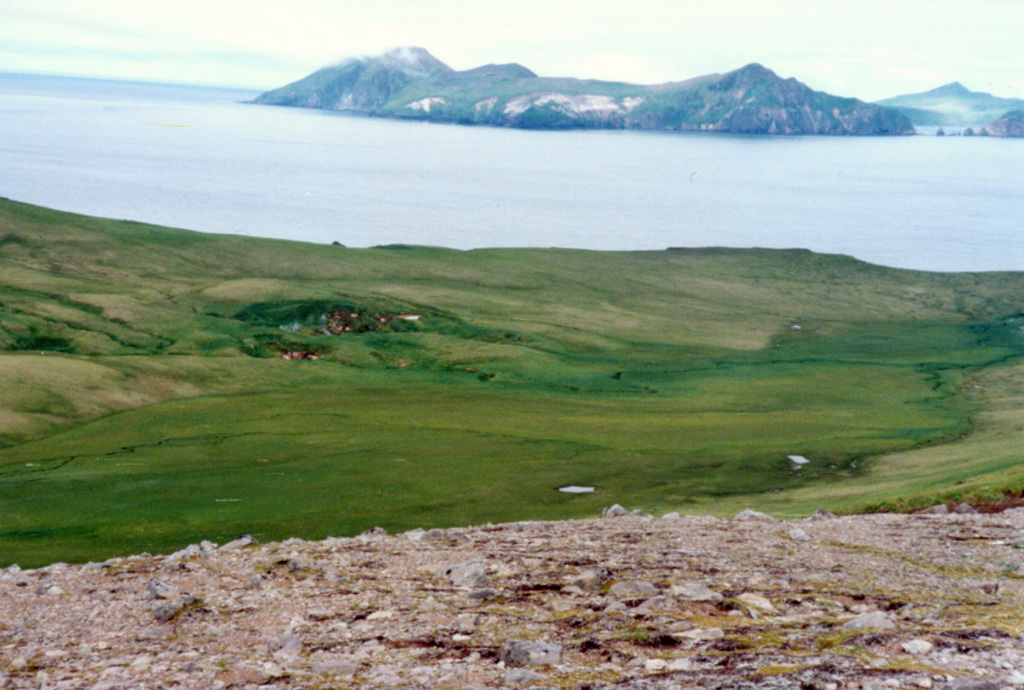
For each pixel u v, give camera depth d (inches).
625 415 4466.0
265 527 2206.0
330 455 3329.2
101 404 4315.9
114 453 3385.8
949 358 6929.1
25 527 2190.0
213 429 3878.0
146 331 6392.7
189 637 543.5
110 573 749.9
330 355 6205.7
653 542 871.7
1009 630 472.7
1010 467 2010.3
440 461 3221.0
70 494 2647.6
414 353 6368.1
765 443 3678.6
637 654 469.1
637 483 2893.7
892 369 6378.0
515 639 514.9
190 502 2517.2
